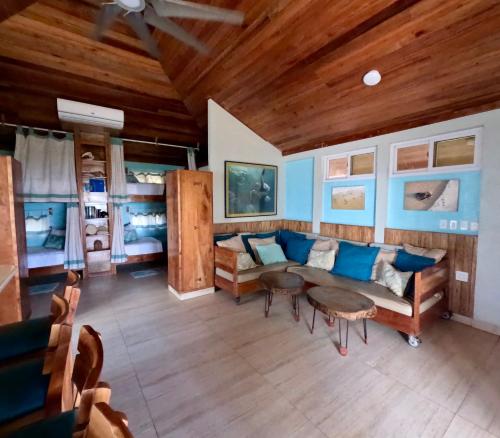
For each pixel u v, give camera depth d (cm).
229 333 261
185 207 346
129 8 196
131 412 164
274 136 452
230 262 340
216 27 274
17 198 251
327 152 418
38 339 133
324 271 350
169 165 604
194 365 211
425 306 246
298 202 477
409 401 173
